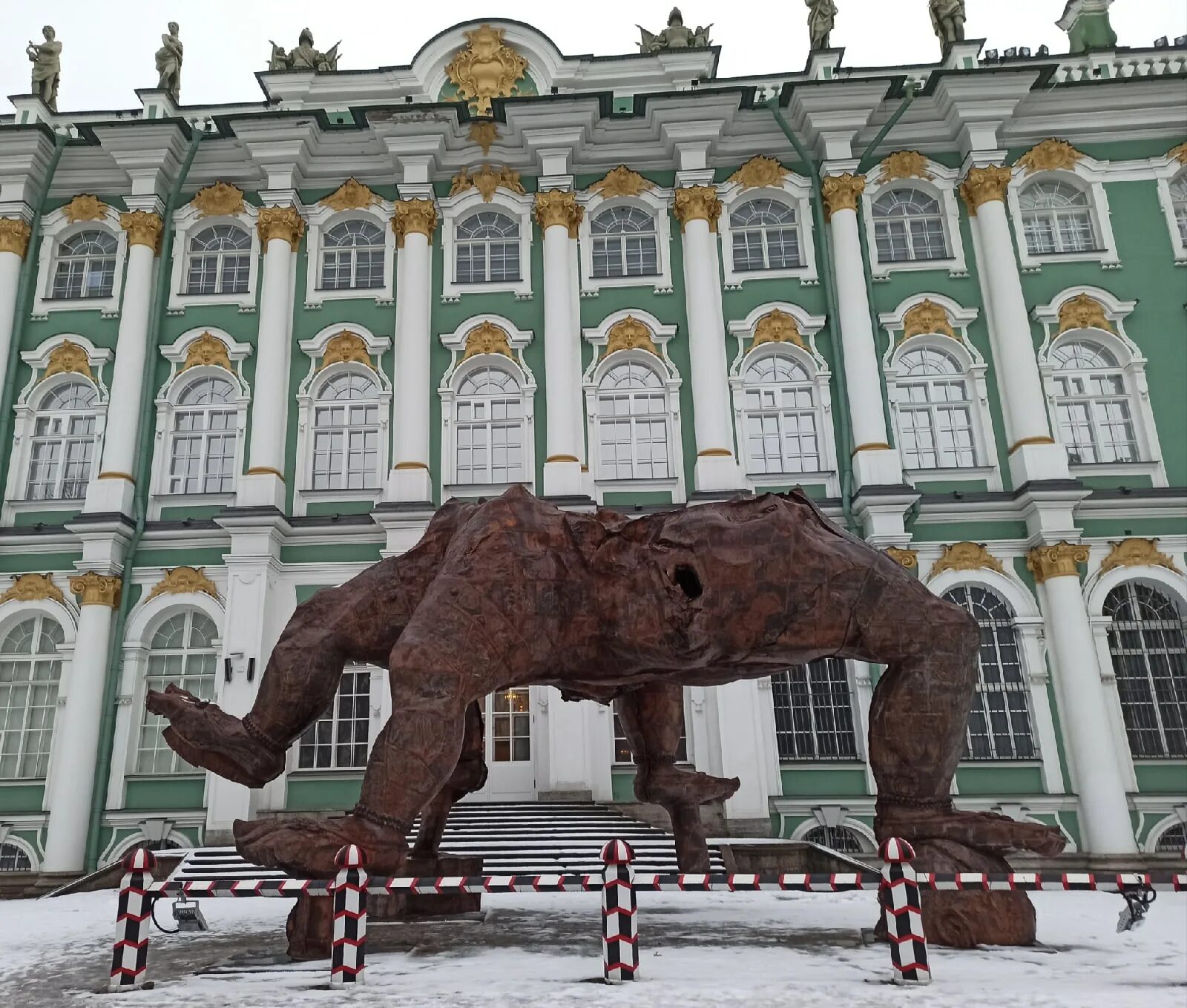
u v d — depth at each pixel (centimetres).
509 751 1900
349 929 630
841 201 2147
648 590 814
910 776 782
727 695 1834
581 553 848
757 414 2088
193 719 835
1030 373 2006
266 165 2203
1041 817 1775
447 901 988
